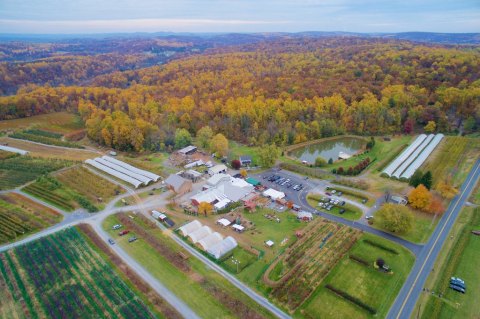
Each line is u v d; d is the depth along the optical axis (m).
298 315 64.31
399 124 181.75
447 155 142.25
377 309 65.62
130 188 119.62
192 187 120.31
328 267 76.94
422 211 100.06
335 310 65.62
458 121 184.75
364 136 179.38
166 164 143.50
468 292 69.31
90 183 122.56
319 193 114.62
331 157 157.75
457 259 78.44
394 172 127.56
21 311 65.81
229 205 106.38
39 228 94.12
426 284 71.81
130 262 79.38
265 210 103.62
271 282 72.44
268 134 169.62
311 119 188.25
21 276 75.25
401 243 85.81
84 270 76.69
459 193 110.69
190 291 70.31
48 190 116.19
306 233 90.94
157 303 66.94
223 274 75.56
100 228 93.69
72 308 66.19
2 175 129.50
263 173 132.75
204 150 161.12
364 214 100.00
